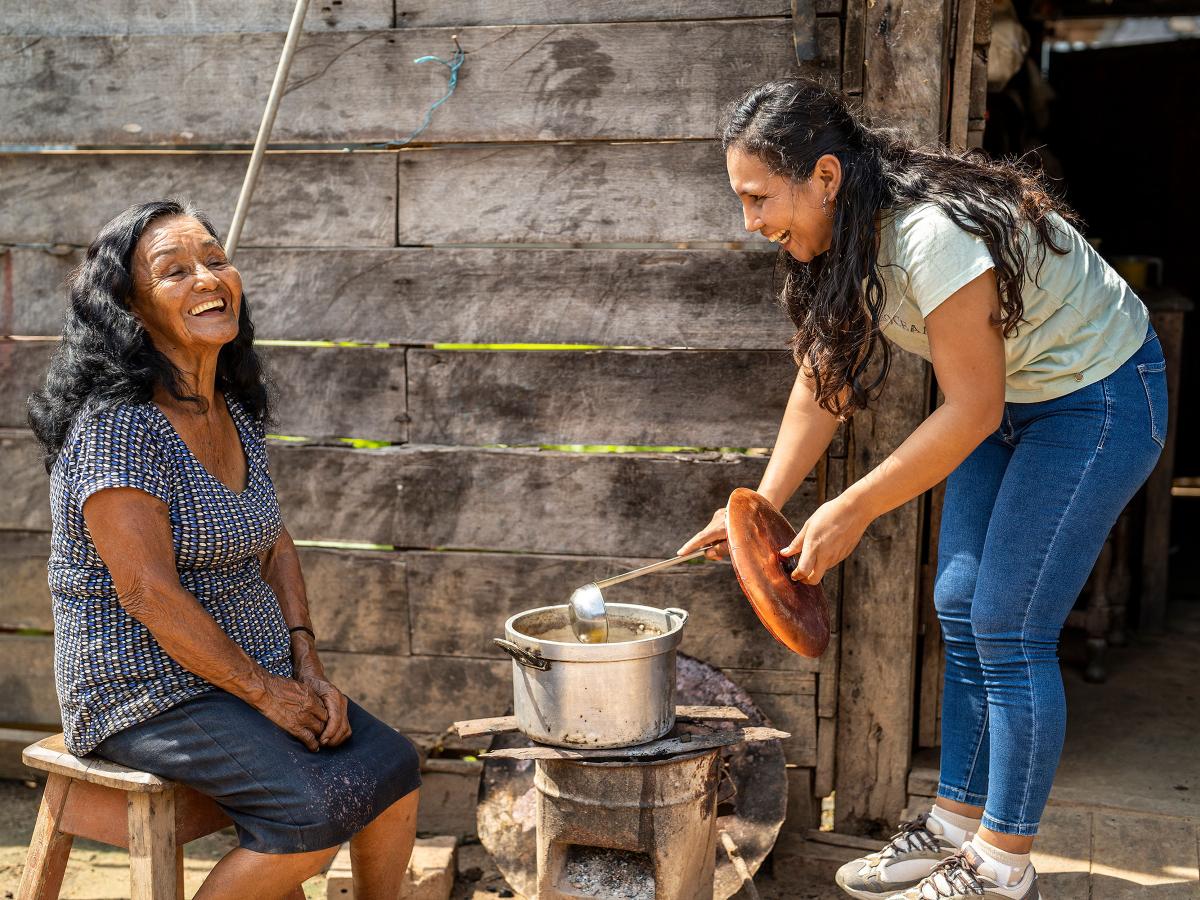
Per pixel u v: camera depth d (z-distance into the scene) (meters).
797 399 2.55
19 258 3.21
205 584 2.22
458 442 3.09
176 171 3.12
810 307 2.26
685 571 3.02
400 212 3.04
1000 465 2.43
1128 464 2.20
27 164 3.16
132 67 3.08
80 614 2.15
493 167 2.98
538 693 2.38
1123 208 6.33
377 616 3.17
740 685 3.04
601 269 2.96
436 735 3.20
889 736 2.99
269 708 2.16
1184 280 6.27
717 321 2.92
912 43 2.68
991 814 2.27
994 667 2.27
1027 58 4.80
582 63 2.88
